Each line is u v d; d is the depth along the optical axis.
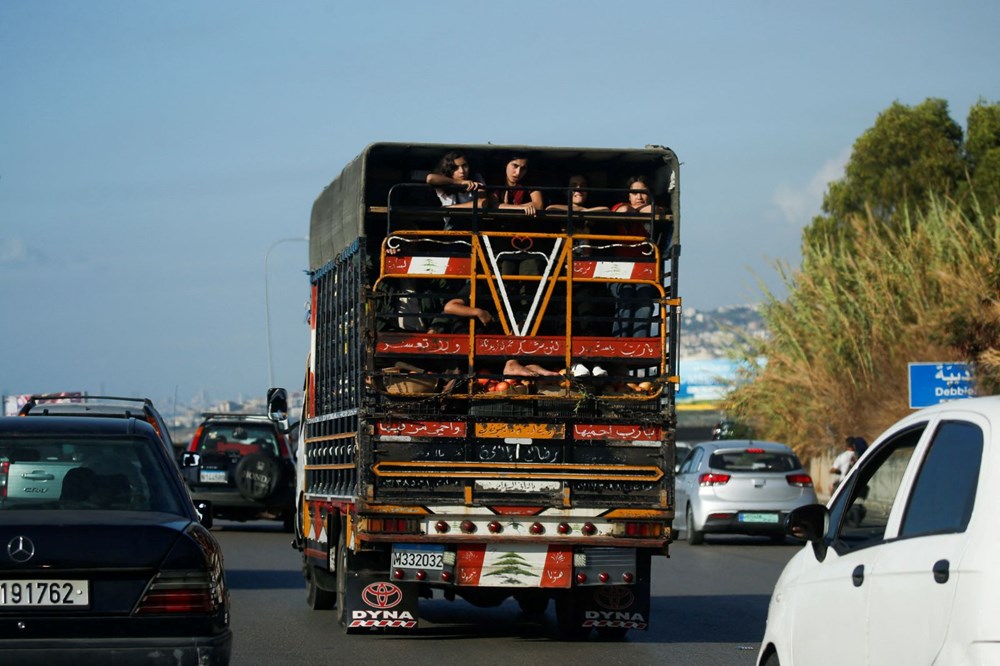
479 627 14.95
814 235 58.12
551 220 14.12
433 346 13.34
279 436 29.80
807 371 37.69
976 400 6.62
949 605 5.79
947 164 56.06
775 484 27.25
